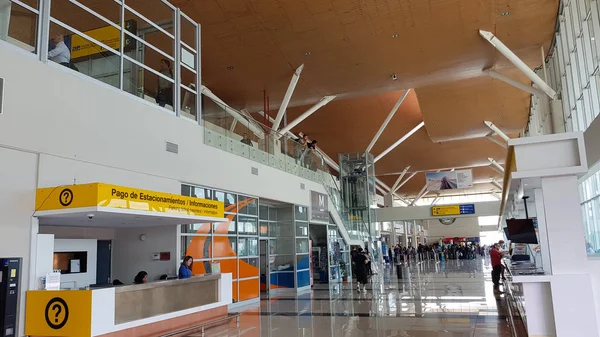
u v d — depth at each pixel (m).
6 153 7.48
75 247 10.18
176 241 11.15
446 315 10.84
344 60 19.72
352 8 15.49
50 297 7.48
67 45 9.02
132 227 11.55
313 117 31.81
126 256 11.51
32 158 7.88
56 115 8.34
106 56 9.97
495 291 15.53
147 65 11.25
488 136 35.75
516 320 9.80
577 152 5.68
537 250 14.11
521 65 18.34
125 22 10.78
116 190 7.79
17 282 7.36
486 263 37.81
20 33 8.05
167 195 9.08
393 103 30.88
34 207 7.83
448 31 17.28
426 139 39.00
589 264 5.62
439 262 42.38
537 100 25.67
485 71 21.75
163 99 11.64
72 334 7.29
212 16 15.77
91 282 10.49
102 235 11.29
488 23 16.73
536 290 5.97
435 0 15.09
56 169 8.23
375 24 16.56
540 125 25.03
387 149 37.22
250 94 23.91
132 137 10.10
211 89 22.91
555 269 5.68
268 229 17.77
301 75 21.34
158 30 11.81
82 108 8.91
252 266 14.87
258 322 10.66
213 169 12.95
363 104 30.55
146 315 8.58
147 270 11.27
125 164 9.80
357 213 29.48
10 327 7.21
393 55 19.33
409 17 16.12
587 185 20.17
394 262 42.47
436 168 48.97
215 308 10.76
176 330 9.26
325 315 11.48
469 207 40.62
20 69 7.76
